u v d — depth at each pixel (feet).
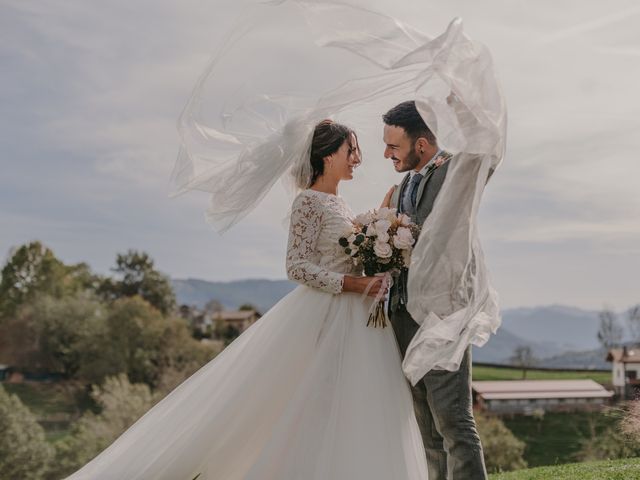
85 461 133.49
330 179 14.16
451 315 11.93
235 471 13.01
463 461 12.14
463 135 11.69
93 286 240.73
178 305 241.76
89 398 175.22
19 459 130.62
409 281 12.33
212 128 14.10
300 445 12.16
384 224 13.00
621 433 23.81
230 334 216.13
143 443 13.52
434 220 12.16
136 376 180.65
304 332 13.24
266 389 13.10
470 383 12.60
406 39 12.92
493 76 11.82
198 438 12.94
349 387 12.62
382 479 11.92
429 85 12.14
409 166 13.53
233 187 13.97
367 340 13.02
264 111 14.08
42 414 165.27
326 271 13.32
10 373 182.60
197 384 13.92
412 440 12.53
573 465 20.65
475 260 12.10
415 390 13.26
